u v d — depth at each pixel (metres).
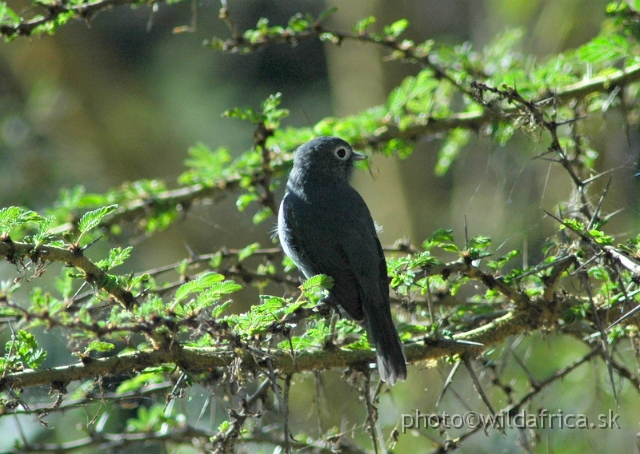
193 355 6.87
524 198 14.91
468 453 11.80
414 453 13.79
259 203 11.09
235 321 6.49
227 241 21.17
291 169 11.20
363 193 22.27
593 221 7.41
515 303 7.78
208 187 11.43
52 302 6.50
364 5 20.53
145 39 25.11
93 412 11.23
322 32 10.44
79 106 21.06
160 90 24.42
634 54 9.63
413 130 11.17
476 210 19.05
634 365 10.23
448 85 12.14
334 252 9.23
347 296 8.73
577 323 8.73
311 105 25.45
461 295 13.20
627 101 10.96
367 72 20.72
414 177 20.89
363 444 13.98
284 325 6.62
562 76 10.44
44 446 8.40
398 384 15.27
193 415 10.62
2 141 18.84
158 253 20.81
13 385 6.46
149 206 11.34
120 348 9.88
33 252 6.14
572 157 10.12
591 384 11.65
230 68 25.50
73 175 19.83
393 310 10.62
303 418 14.00
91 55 21.59
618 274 6.77
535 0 16.61
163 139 22.45
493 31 19.48
